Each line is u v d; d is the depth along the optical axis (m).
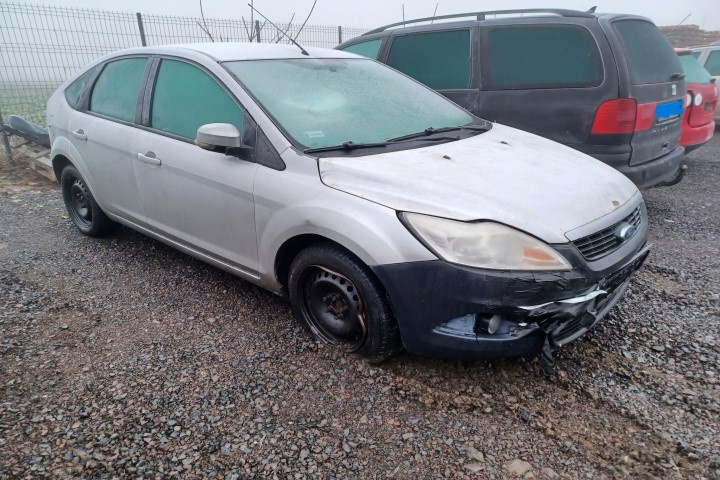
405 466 2.19
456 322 2.47
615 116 4.27
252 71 3.32
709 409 2.50
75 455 2.23
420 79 5.37
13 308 3.43
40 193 6.23
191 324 3.26
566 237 2.45
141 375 2.75
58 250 4.45
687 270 4.00
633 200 2.99
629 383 2.70
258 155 3.00
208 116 3.30
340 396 2.60
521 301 2.35
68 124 4.38
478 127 3.62
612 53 4.29
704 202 5.82
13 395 2.60
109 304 3.51
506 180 2.73
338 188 2.70
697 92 5.89
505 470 2.17
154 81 3.69
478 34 4.97
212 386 2.66
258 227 3.03
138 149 3.66
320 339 3.00
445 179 2.66
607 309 2.80
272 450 2.26
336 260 2.73
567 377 2.74
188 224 3.49
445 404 2.55
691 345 3.01
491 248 2.37
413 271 2.45
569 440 2.33
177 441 2.31
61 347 3.01
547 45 4.61
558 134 4.56
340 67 3.76
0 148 7.93
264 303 3.51
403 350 2.94
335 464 2.19
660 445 2.30
